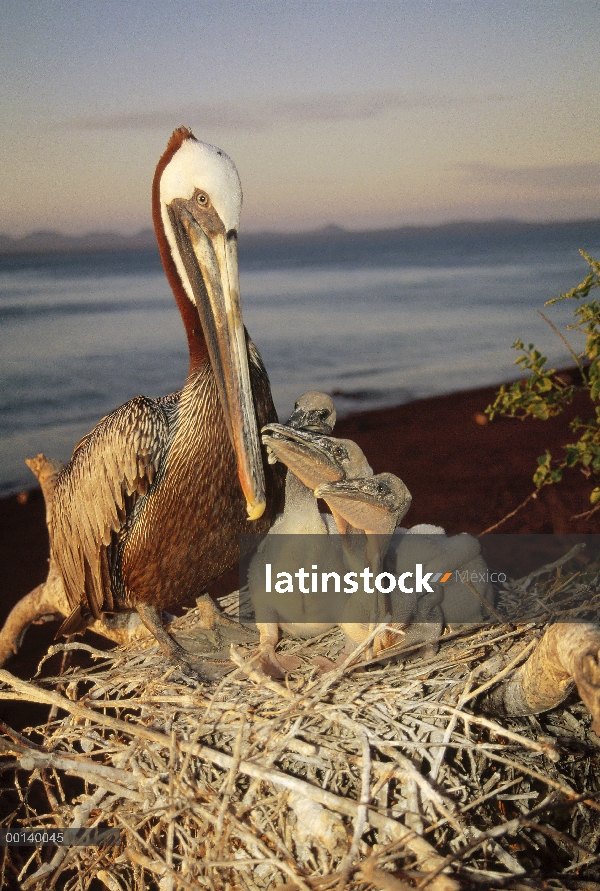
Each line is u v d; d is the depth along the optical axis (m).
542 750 0.81
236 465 1.04
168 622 1.24
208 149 1.01
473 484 3.20
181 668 1.03
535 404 1.38
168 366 6.17
